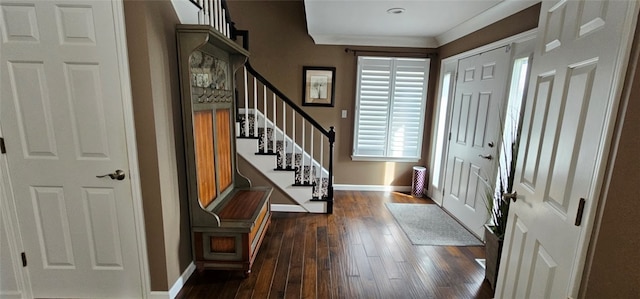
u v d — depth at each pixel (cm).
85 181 179
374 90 429
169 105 190
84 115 171
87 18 161
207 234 221
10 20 159
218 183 260
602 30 96
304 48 420
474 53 317
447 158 377
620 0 87
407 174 458
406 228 323
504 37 271
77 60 165
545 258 123
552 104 127
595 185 94
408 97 431
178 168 205
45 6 158
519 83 257
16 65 164
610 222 92
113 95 169
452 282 226
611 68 90
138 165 179
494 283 216
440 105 405
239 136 344
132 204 183
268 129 405
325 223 332
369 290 214
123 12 162
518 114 256
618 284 94
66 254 189
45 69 165
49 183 179
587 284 98
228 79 282
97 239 188
